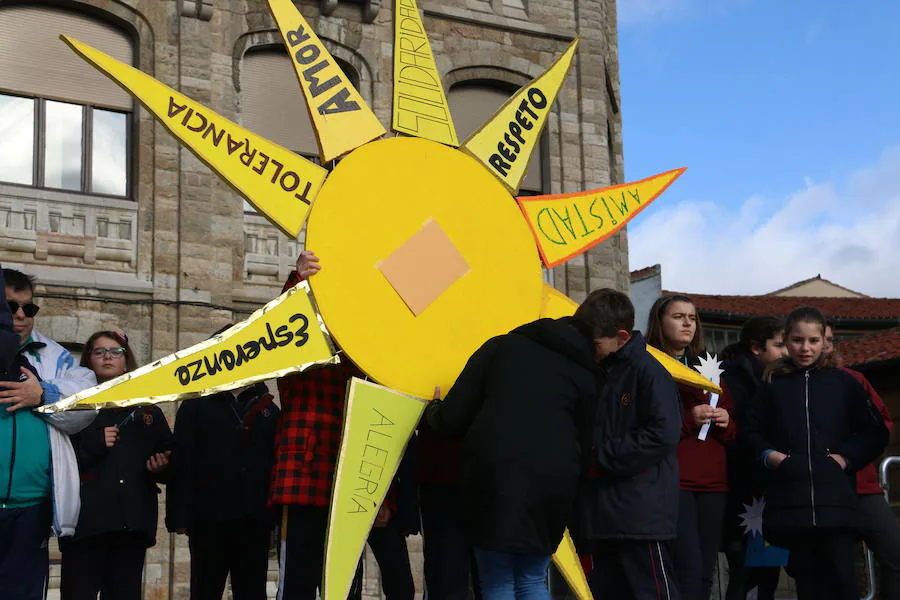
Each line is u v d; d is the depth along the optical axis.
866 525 7.12
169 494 7.86
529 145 6.74
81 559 7.00
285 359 5.61
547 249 6.61
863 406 6.78
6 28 14.48
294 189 5.88
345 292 5.82
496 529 5.07
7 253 13.85
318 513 5.95
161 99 5.68
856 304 33.50
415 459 7.29
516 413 5.23
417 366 5.92
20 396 5.34
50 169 14.51
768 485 6.81
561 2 18.36
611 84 20.47
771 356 7.71
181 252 14.73
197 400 8.20
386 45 16.69
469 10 17.42
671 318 7.16
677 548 6.66
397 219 6.10
